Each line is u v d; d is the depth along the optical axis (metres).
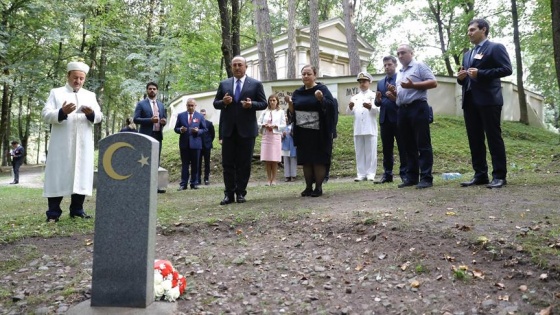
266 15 18.70
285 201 6.57
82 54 24.53
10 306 3.33
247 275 3.78
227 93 6.83
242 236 4.89
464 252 3.73
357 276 3.62
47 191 5.79
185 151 10.38
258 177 12.92
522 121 18.62
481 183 6.57
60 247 4.74
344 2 20.77
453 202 5.33
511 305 2.92
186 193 9.23
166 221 5.54
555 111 38.28
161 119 9.49
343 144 14.30
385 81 8.46
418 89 6.66
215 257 4.26
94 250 3.21
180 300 3.33
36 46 22.39
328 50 26.95
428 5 31.14
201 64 22.97
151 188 3.20
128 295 3.17
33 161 54.38
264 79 20.27
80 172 5.84
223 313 3.10
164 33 24.16
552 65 26.92
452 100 17.83
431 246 3.92
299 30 25.38
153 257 3.28
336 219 4.96
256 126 6.98
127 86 23.45
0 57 20.30
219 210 6.15
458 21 25.64
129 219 3.18
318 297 3.29
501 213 4.61
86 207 7.68
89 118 5.85
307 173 6.99
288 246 4.44
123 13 24.28
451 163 12.04
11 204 9.09
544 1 20.25
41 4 19.61
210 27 18.30
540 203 4.96
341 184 8.92
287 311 3.09
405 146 7.21
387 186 7.57
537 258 3.38
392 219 4.67
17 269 4.14
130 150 3.20
